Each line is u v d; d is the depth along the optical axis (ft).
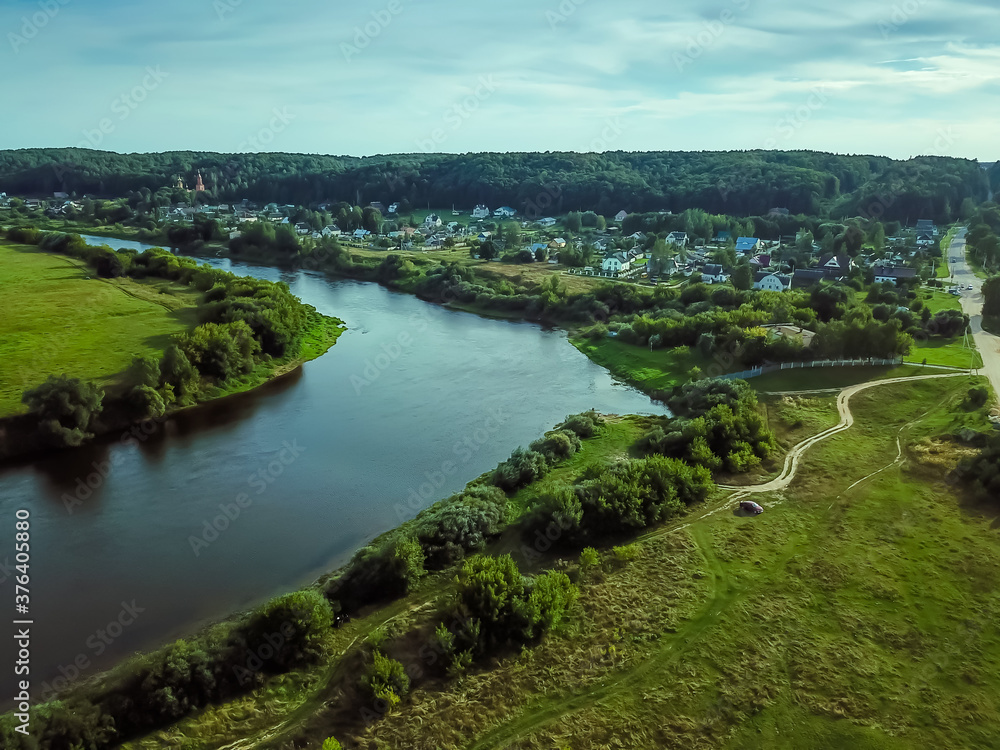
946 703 114.73
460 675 124.98
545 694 120.98
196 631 142.82
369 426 263.29
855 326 290.97
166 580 161.79
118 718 114.52
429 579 155.74
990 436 204.33
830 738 109.19
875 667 123.54
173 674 120.37
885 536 165.48
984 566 150.51
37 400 237.25
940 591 143.74
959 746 106.22
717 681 121.90
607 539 171.01
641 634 134.92
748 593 146.30
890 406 248.93
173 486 212.23
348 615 144.87
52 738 108.37
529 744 110.01
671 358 330.34
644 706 117.08
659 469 187.11
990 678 119.65
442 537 165.68
